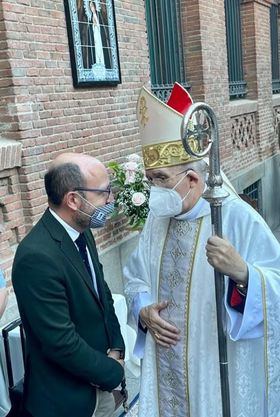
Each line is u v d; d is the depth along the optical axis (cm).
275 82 1082
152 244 232
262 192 945
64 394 214
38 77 414
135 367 392
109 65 502
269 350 200
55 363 213
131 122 549
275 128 1029
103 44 491
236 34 871
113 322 240
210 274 211
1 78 391
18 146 393
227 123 776
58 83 438
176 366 224
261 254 203
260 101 924
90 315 217
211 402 217
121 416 336
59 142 440
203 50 691
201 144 185
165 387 232
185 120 175
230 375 212
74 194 207
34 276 198
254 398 213
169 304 224
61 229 211
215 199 186
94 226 217
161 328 222
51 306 199
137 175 484
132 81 550
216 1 732
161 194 208
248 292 192
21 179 403
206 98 703
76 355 204
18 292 202
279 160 1052
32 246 202
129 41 542
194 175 206
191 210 213
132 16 545
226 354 198
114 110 519
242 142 861
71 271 208
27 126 401
